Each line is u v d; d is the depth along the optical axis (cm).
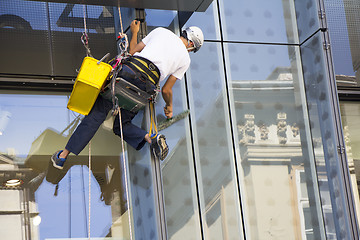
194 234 695
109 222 760
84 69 616
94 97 627
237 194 725
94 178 779
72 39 780
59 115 806
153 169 675
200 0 733
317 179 764
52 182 767
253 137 755
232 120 752
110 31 793
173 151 716
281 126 771
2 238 725
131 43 680
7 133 775
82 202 766
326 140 752
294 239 730
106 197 771
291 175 755
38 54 770
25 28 763
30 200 752
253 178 738
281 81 791
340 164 732
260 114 767
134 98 640
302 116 785
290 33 818
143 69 627
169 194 699
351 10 888
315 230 742
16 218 739
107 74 619
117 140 805
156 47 639
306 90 795
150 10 775
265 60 793
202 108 745
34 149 779
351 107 938
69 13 782
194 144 726
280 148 761
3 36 754
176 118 727
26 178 761
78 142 647
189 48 690
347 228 712
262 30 806
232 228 711
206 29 781
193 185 710
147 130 683
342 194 721
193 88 750
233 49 784
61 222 752
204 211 706
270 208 733
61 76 785
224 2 800
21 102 793
